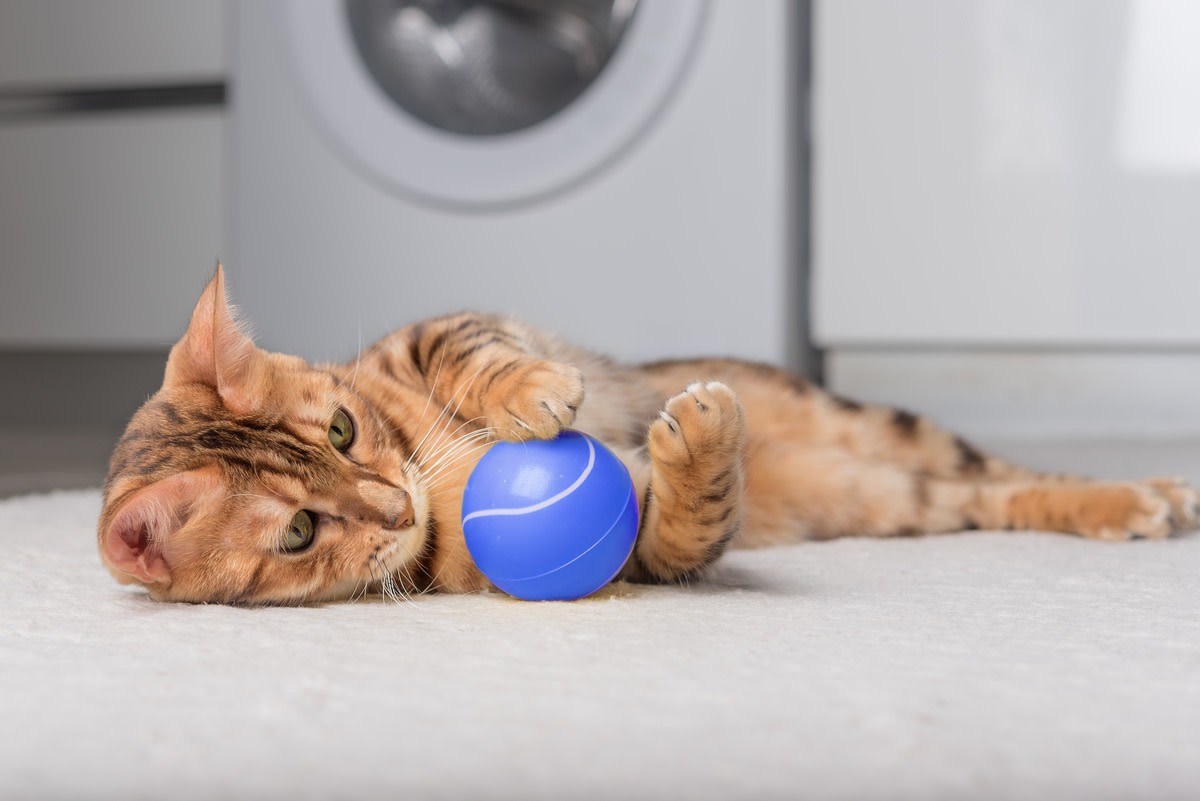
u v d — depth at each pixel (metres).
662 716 0.58
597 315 1.49
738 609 0.74
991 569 0.86
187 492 0.77
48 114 1.90
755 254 1.44
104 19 1.80
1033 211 1.48
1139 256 1.46
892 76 1.50
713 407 0.75
